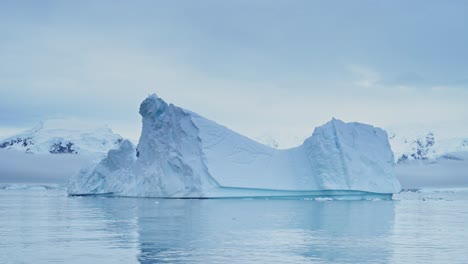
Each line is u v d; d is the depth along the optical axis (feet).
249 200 249.34
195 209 183.42
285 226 129.18
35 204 223.71
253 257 86.12
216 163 249.55
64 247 94.32
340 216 159.02
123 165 300.61
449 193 572.51
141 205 207.00
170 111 260.42
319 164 261.44
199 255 87.45
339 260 84.43
